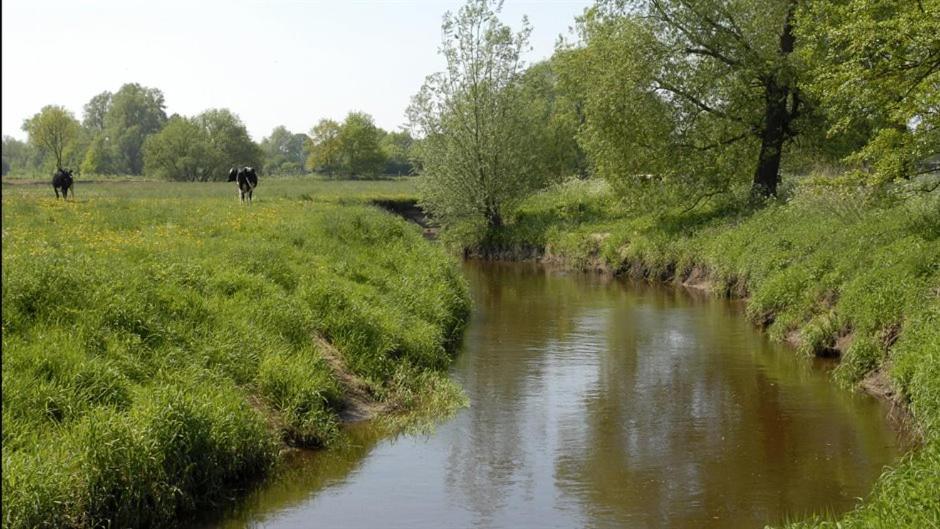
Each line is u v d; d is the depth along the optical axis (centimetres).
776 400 1218
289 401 1016
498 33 3625
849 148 2781
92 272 1093
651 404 1205
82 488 707
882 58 1567
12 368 826
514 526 789
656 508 831
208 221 2153
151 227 1911
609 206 3541
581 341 1669
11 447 717
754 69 2667
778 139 2842
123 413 809
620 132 2870
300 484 886
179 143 9456
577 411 1170
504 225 3750
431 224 4366
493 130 3625
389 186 6291
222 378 980
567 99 4553
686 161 2869
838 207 2133
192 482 798
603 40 2908
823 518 793
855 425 1088
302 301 1300
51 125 8425
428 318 1578
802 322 1625
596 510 828
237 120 10450
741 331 1762
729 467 945
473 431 1077
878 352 1274
